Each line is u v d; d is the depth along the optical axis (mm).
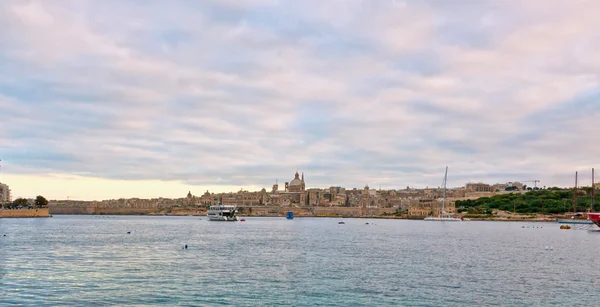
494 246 160000
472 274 93562
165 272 93188
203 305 67438
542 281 86438
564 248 153375
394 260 114750
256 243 164500
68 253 126062
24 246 146000
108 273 91625
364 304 68562
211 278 86750
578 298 73062
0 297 70875
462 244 168500
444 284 82688
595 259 120500
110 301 69062
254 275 90312
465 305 68500
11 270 94688
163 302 68812
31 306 66250
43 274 90000
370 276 90000
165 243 161250
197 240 177125
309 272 94375
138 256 119750
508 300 71500
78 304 67375
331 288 78688
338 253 130375
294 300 70500
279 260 113062
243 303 68688
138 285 79938
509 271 98062
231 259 114500
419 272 95438
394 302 69812
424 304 68875
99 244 155125
